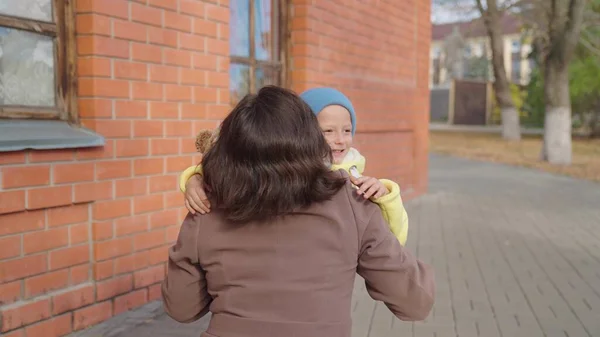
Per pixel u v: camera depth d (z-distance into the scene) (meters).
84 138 3.54
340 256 1.57
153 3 4.05
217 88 4.70
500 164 17.62
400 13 8.93
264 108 1.56
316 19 6.43
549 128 17.44
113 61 3.79
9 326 3.22
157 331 3.72
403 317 1.70
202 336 1.61
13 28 3.42
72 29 3.69
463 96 44.22
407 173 9.84
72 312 3.60
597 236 7.43
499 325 4.18
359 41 7.55
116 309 3.92
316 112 1.98
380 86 8.30
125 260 3.96
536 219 8.56
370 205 1.64
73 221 3.62
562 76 17.09
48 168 3.38
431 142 26.17
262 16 6.06
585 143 25.64
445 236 7.27
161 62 4.15
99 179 3.72
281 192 1.50
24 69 3.50
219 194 1.56
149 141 4.09
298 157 1.53
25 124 3.42
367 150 8.08
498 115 44.66
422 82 10.21
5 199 3.16
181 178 1.72
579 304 4.67
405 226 1.72
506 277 5.44
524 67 61.25
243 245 1.58
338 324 1.56
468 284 5.20
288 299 1.54
